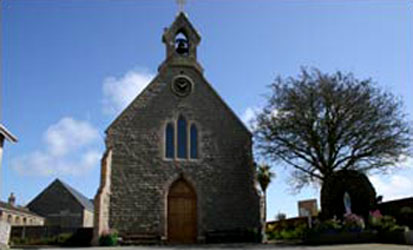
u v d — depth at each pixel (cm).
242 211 2898
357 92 2891
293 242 2650
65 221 5809
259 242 2764
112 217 2706
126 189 2777
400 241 2170
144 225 2741
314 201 2911
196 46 3188
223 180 2936
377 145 2803
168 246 2445
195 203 2872
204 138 2997
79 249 2203
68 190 5966
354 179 2675
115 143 2847
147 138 2906
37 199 5947
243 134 3061
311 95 2931
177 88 3053
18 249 2238
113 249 2183
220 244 2584
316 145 2898
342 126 2866
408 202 2848
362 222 2389
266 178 4225
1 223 1973
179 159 2919
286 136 2981
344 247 1989
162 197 2814
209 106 3070
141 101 2975
